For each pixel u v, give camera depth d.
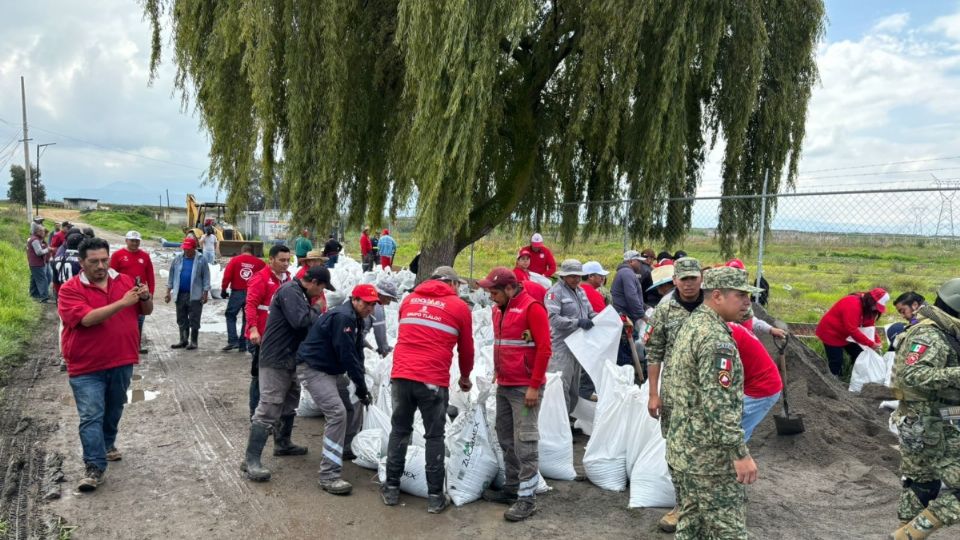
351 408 5.41
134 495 4.76
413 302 4.72
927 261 11.88
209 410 6.90
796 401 6.54
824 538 4.28
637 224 11.92
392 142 10.96
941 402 3.80
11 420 6.30
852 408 6.89
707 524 3.28
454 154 9.00
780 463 5.68
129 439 5.96
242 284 9.63
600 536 4.29
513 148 13.11
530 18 9.06
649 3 10.02
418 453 4.89
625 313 7.10
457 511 4.66
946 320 3.83
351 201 12.44
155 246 37.25
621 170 12.48
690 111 12.27
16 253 21.73
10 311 11.66
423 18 9.04
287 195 10.86
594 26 10.55
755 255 11.73
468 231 11.83
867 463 5.69
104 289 4.85
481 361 6.54
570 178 13.77
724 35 11.34
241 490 4.91
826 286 17.38
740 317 4.04
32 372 8.40
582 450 5.97
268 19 9.62
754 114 11.86
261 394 5.14
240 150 11.02
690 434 3.25
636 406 5.03
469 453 4.83
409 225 10.82
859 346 8.38
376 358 6.59
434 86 9.03
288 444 5.66
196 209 38.06
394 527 4.39
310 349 4.98
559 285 6.23
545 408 5.24
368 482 5.17
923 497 3.92
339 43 10.02
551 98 13.03
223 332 11.35
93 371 4.81
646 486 4.72
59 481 4.90
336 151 10.48
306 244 13.37
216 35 10.27
